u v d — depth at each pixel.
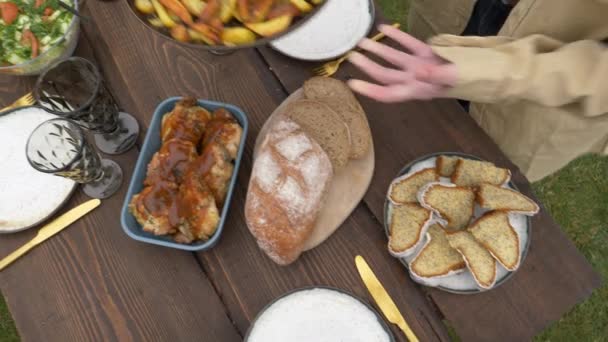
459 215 1.02
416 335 0.98
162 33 0.84
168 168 1.04
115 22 1.37
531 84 0.91
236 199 1.13
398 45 1.28
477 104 1.37
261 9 0.81
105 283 1.06
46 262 1.08
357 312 0.96
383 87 0.88
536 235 1.03
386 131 1.18
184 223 1.01
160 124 1.15
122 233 1.11
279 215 0.99
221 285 1.05
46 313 1.04
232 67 1.30
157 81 1.29
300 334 0.96
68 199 1.13
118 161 1.19
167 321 1.03
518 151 1.34
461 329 0.98
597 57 0.89
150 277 1.06
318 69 1.27
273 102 1.25
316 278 1.04
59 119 1.02
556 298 0.98
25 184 1.13
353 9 1.32
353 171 1.13
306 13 0.83
